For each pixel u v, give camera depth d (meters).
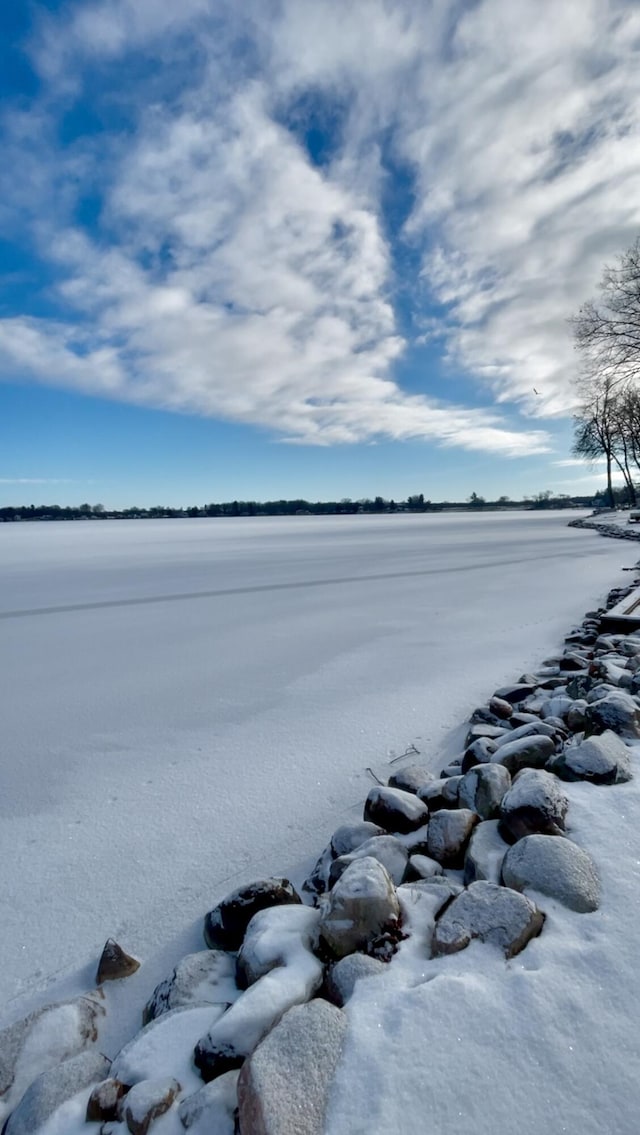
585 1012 1.33
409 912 1.72
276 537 29.31
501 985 1.40
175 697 4.56
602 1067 1.22
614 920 1.61
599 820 2.06
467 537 24.42
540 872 1.74
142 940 1.98
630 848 1.91
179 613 8.46
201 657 5.83
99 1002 1.70
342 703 4.21
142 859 2.45
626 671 3.95
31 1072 1.47
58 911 2.14
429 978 1.47
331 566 14.12
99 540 30.03
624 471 45.78
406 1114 1.14
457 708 4.00
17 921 2.10
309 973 1.50
